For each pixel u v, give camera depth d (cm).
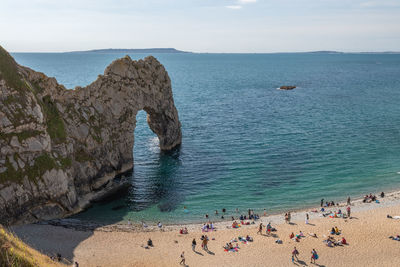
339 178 6456
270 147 8356
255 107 13825
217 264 3916
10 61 4838
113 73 6769
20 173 4572
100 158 6203
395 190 5916
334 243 4269
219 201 5684
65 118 5662
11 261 2769
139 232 4669
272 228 4706
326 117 11631
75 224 4816
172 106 8538
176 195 5922
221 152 8100
